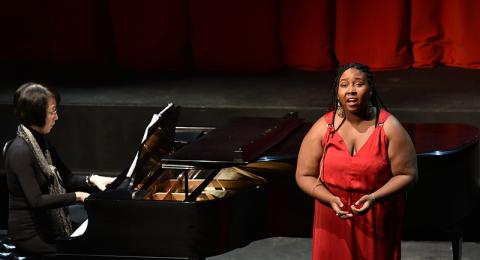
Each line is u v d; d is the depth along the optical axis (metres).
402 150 7.09
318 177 7.40
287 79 14.33
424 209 8.88
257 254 10.75
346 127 7.21
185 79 14.62
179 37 15.20
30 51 15.97
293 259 10.56
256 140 8.98
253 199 8.45
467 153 9.02
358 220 7.31
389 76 14.09
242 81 14.30
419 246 10.81
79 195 8.60
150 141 8.83
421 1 14.30
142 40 15.24
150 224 8.09
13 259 8.69
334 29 14.95
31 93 8.62
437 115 11.87
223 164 8.28
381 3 14.34
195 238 8.07
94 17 15.45
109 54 15.75
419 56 14.52
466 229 11.16
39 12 15.77
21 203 8.70
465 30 14.11
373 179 7.14
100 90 13.85
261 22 14.79
